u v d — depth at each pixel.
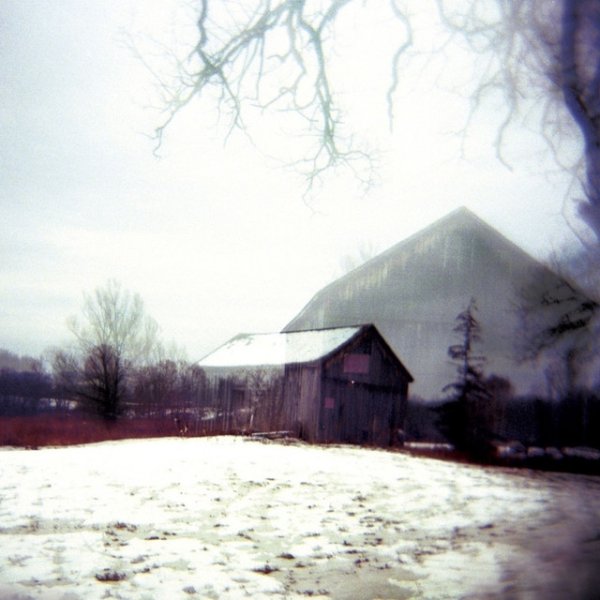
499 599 4.55
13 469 13.15
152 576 5.93
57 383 42.59
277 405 24.47
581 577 4.50
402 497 10.68
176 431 28.14
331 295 27.77
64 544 7.05
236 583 5.73
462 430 18.48
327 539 7.52
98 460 14.89
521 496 10.49
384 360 23.34
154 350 42.56
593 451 14.16
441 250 23.91
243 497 10.36
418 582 5.64
